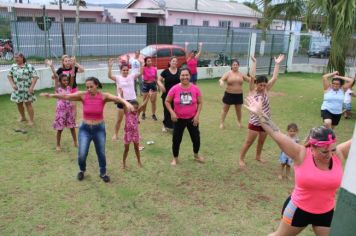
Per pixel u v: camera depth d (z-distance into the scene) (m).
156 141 7.70
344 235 1.82
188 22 32.09
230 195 5.33
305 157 3.09
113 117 9.55
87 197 5.10
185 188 5.50
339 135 8.77
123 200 5.05
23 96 8.28
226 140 7.93
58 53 19.23
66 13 27.89
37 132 7.96
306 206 3.15
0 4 24.75
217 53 19.55
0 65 12.28
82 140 5.48
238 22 35.50
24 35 14.98
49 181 5.57
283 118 10.25
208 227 4.45
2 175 5.72
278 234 3.41
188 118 6.21
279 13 11.91
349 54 10.41
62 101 6.69
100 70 14.48
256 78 6.16
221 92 13.98
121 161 6.49
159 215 4.69
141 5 32.44
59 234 4.20
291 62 21.77
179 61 17.48
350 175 1.77
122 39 19.38
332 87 7.36
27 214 4.61
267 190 5.55
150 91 9.12
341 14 9.05
